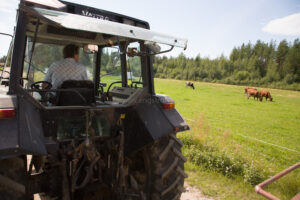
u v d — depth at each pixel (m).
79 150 2.20
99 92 3.97
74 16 1.88
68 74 2.88
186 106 19.14
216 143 6.46
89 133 2.28
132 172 2.78
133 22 2.88
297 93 54.81
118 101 3.33
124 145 2.65
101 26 1.98
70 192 2.27
